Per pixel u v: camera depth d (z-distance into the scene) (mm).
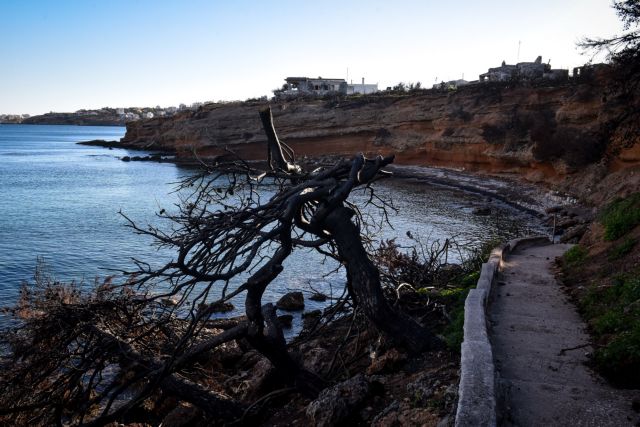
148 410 12008
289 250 9055
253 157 79812
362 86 125938
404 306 14188
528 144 53375
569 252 15430
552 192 44344
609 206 18125
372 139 74562
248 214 8625
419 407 6988
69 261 26609
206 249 8484
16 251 28703
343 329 14391
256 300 8891
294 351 13219
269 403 10273
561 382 6922
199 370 12094
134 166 84250
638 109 24984
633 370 6824
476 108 64188
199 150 82250
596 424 5664
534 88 59625
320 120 77812
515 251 18406
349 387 8188
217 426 10328
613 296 9719
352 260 9312
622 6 22516
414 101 73688
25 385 9109
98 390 12688
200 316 8328
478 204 45219
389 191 52781
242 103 90562
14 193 54938
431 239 31328
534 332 9008
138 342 10273
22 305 11523
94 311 9266
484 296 9766
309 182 9102
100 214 41781
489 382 5812
